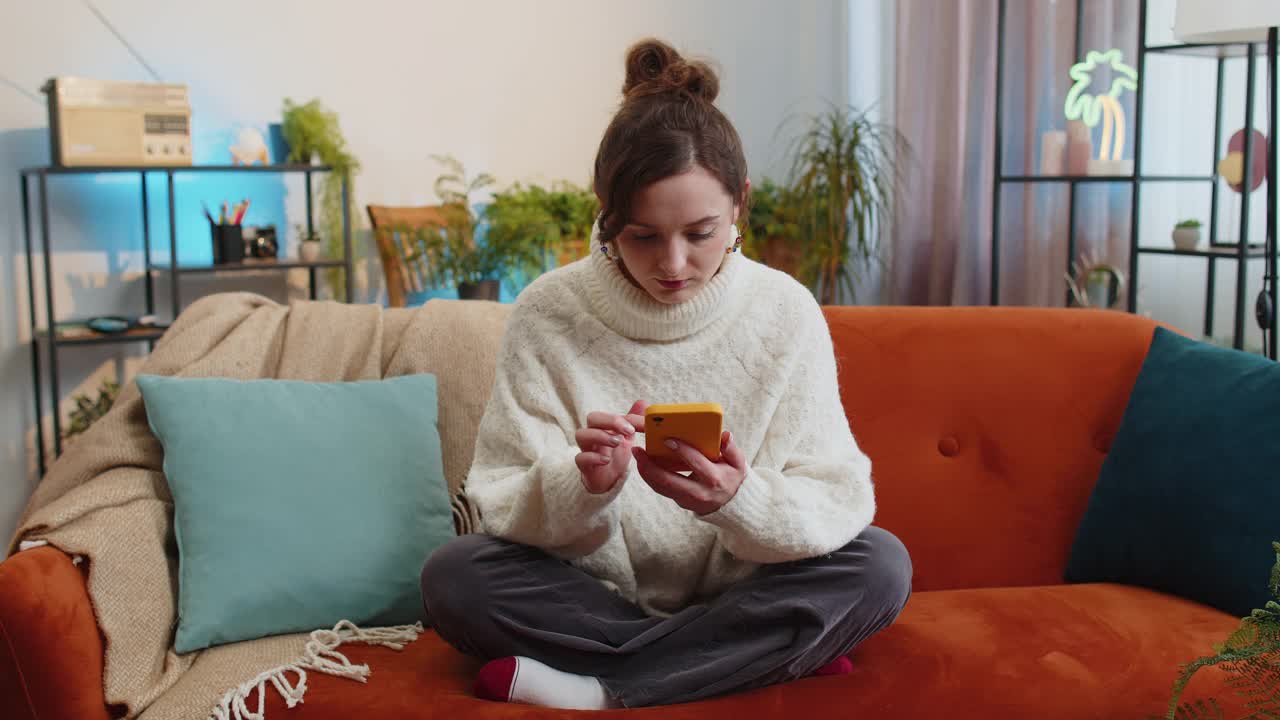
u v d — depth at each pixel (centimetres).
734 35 451
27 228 342
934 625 144
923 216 403
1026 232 354
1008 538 168
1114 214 327
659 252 126
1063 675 129
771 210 417
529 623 132
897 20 407
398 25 402
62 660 127
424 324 183
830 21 461
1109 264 322
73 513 140
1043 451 171
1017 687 127
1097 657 132
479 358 179
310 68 390
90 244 361
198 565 146
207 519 148
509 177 424
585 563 138
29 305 351
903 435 174
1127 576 159
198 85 374
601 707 129
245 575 146
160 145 332
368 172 402
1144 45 277
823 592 129
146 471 156
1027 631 140
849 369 177
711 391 145
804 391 144
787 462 142
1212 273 288
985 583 166
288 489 152
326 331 181
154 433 157
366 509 154
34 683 126
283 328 183
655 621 134
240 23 378
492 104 418
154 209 370
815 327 147
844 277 414
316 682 131
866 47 445
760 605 129
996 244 332
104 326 335
